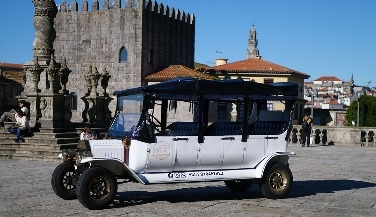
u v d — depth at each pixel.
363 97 74.25
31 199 11.88
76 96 65.12
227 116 12.62
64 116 24.64
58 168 11.71
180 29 70.25
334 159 24.23
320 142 36.09
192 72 62.59
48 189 13.44
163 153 11.34
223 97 12.19
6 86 74.81
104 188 10.73
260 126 12.56
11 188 13.61
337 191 13.76
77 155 11.14
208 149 11.73
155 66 65.00
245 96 12.16
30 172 17.38
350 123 74.56
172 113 12.03
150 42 63.97
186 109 12.21
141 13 62.28
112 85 63.62
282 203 11.73
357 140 35.00
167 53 67.38
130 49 62.81
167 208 10.90
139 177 11.16
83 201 10.45
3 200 11.73
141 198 12.21
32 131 23.62
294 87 12.74
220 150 11.87
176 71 63.09
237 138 12.05
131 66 62.75
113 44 63.56
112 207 10.94
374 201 12.17
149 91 11.27
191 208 10.94
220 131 12.34
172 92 11.42
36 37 26.83
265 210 10.82
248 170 12.21
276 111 12.92
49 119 23.84
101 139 11.54
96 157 10.92
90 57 64.62
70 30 65.31
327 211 10.81
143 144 11.20
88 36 64.75
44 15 26.73
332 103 114.00
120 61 63.38
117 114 12.25
